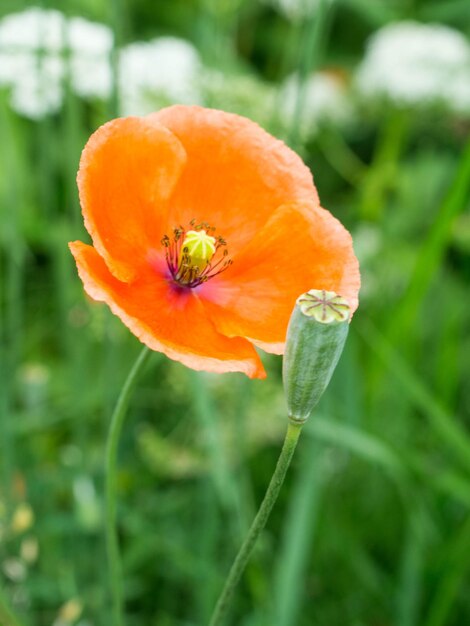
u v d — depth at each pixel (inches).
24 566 14.7
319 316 8.8
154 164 10.2
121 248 10.0
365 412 17.8
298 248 10.3
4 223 17.8
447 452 18.2
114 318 14.6
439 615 15.2
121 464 17.5
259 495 18.7
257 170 10.6
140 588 15.9
